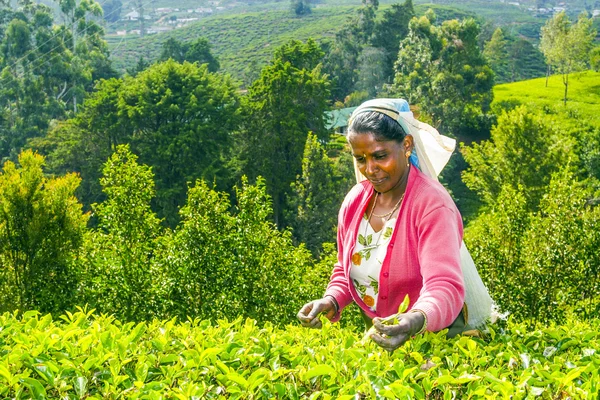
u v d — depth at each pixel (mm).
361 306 3688
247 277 16297
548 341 3771
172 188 43031
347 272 3666
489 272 16781
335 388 3135
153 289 16297
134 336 3693
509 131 38938
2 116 71312
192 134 44438
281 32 144250
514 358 3383
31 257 16578
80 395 3146
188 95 47812
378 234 3494
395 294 3479
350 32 85938
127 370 3381
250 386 3092
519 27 184625
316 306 3707
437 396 3195
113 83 50594
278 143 46969
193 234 16250
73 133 50406
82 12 98062
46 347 3553
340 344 3736
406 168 3430
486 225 17484
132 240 16844
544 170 38531
